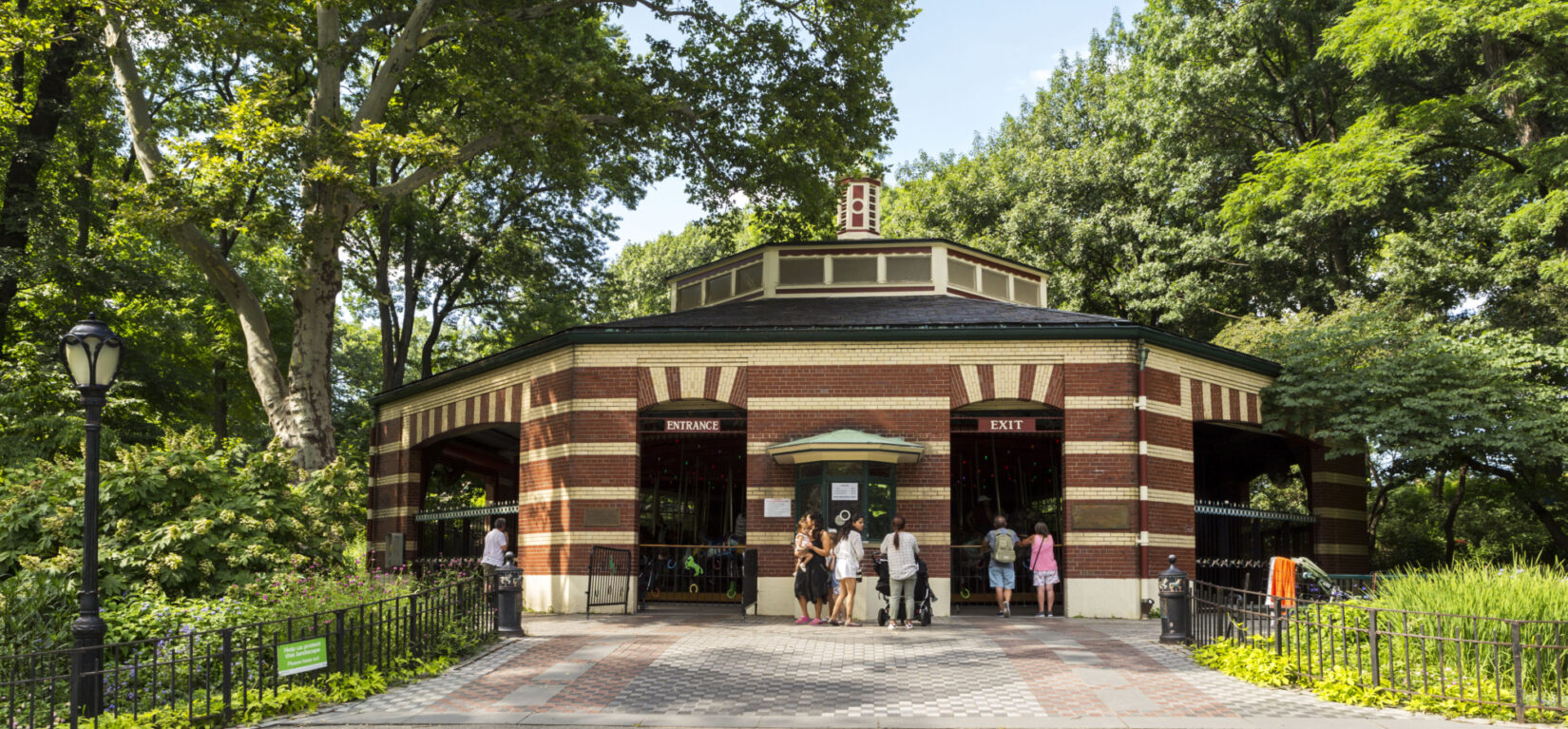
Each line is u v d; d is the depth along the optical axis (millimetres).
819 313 20422
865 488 17250
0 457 21688
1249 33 32219
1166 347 19031
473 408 22344
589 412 18984
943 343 18656
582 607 18406
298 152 18609
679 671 11695
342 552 15711
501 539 20078
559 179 24016
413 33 21891
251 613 11492
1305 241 32125
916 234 42625
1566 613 9930
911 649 13289
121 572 12617
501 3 22906
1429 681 10031
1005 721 9117
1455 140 26984
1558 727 8867
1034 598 20328
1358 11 24203
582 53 28891
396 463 25281
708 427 19047
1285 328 25812
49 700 9766
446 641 12797
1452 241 27859
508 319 38938
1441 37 23625
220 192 18344
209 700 9367
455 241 35688
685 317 20828
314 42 20141
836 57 23797
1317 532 22375
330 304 21906
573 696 10383
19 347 25984
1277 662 11156
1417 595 10977
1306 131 34656
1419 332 23266
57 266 26484
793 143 23891
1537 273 26328
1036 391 18453
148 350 30594
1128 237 36406
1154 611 17672
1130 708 9727
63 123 27281
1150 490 18203
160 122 26109
